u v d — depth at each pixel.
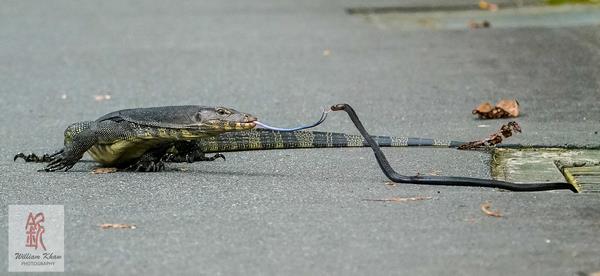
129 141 14.03
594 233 11.00
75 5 36.62
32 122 18.72
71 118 19.03
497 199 12.39
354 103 19.62
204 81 22.34
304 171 14.24
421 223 11.44
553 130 16.75
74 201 12.74
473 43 26.14
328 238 10.98
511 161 14.87
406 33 28.19
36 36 29.50
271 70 23.39
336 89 21.03
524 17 30.20
